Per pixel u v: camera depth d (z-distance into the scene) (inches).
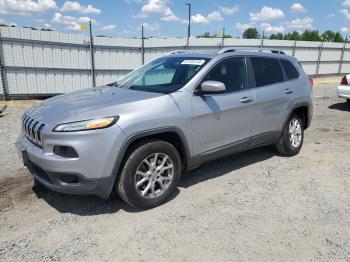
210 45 666.2
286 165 203.9
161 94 150.1
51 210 144.6
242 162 207.5
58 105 146.9
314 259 113.7
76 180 131.5
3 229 129.4
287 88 206.4
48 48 513.0
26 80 508.7
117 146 130.3
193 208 147.4
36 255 114.0
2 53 482.9
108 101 143.4
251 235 127.1
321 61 912.9
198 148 160.6
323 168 200.5
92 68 552.7
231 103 170.2
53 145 128.0
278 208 148.8
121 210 144.9
